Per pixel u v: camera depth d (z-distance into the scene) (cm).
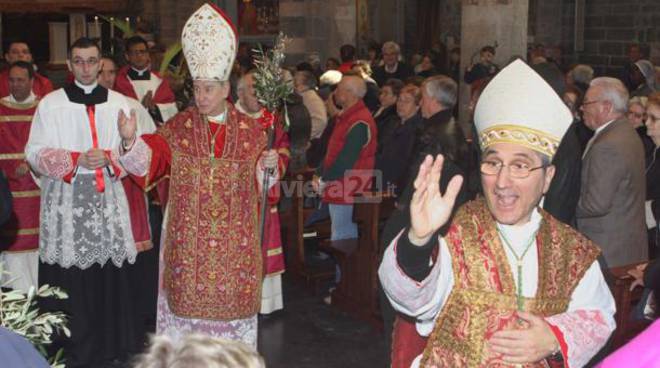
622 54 1714
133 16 1419
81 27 1379
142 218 489
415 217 197
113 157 451
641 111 579
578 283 218
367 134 598
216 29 403
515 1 944
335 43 1347
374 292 561
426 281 205
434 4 1927
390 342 264
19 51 737
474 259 215
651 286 359
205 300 411
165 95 721
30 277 586
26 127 567
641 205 447
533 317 207
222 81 410
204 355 139
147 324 557
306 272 645
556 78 299
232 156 414
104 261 475
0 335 146
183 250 411
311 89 793
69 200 466
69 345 478
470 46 959
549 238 219
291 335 549
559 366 218
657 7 1644
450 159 284
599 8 1748
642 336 145
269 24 1617
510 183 210
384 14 1950
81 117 472
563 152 298
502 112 212
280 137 479
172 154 412
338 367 498
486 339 212
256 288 423
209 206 411
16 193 568
